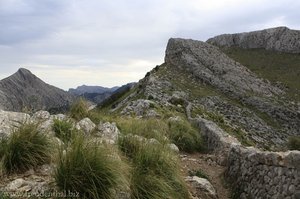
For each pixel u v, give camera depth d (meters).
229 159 12.82
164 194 8.00
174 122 18.33
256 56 132.88
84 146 7.36
